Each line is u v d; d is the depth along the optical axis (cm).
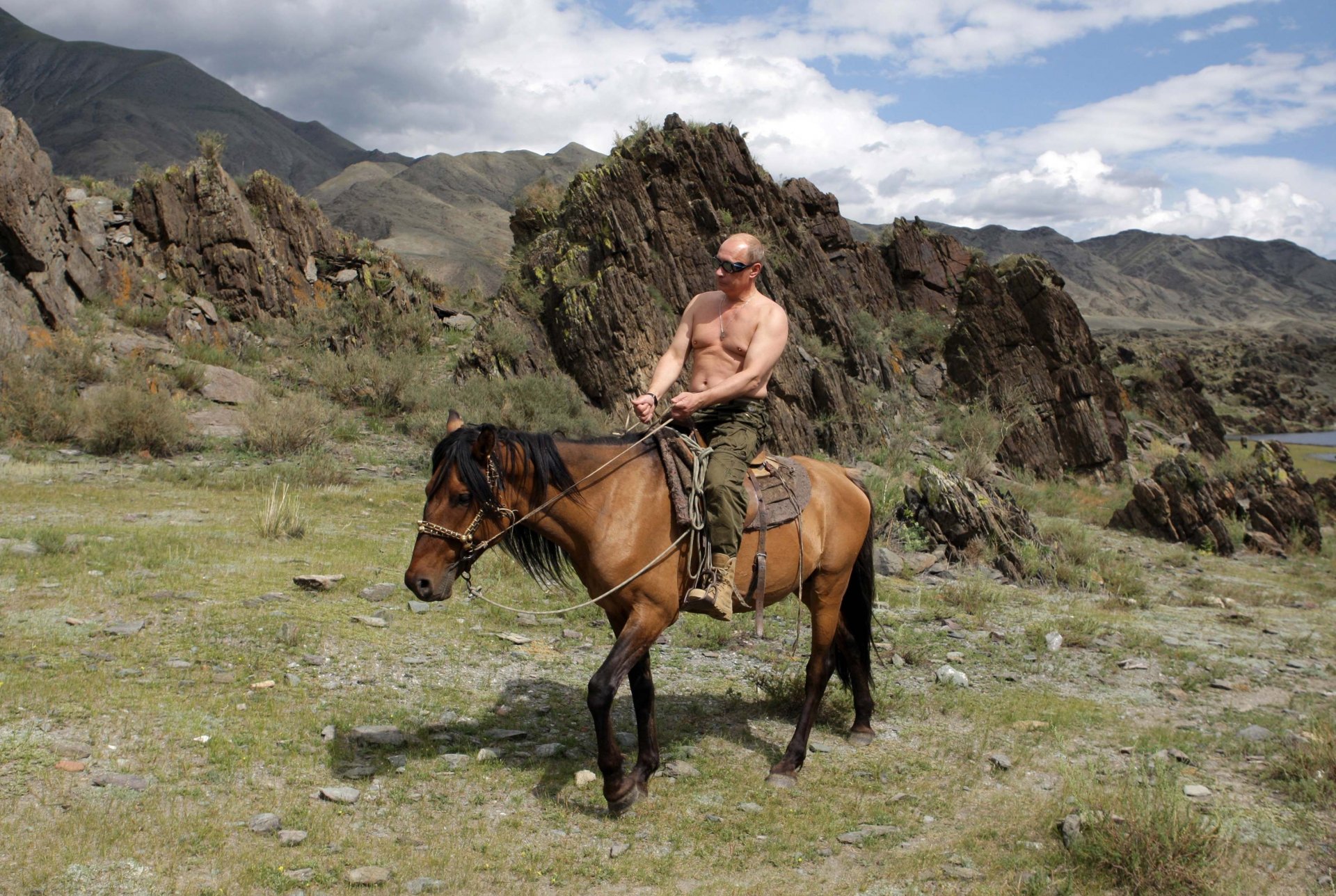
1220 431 3650
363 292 2594
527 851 441
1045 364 2723
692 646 847
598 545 482
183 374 1930
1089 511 2181
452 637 782
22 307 1877
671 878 427
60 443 1597
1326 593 1488
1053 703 743
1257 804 557
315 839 429
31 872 376
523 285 2381
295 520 1109
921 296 3075
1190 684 830
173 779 472
